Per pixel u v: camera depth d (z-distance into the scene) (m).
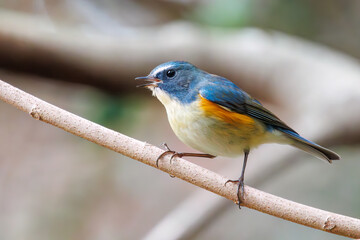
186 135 7.44
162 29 12.80
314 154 7.73
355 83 10.91
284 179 12.42
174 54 11.56
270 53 11.86
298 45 12.45
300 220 5.58
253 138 7.46
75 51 11.05
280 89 11.73
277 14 12.74
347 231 5.45
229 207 9.60
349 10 13.18
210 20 12.20
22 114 13.23
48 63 11.04
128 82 11.50
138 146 5.93
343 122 10.48
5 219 12.20
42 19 12.93
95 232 12.46
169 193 13.17
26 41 10.76
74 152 13.14
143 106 12.18
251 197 5.77
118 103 11.86
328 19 13.17
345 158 12.34
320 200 12.14
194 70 7.76
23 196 12.50
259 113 7.60
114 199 12.93
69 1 13.61
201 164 12.75
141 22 13.73
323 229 5.50
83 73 11.27
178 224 9.48
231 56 11.82
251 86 12.10
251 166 10.27
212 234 12.45
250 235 12.42
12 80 12.46
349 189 12.13
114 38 11.51
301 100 11.38
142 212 12.88
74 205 12.62
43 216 12.34
